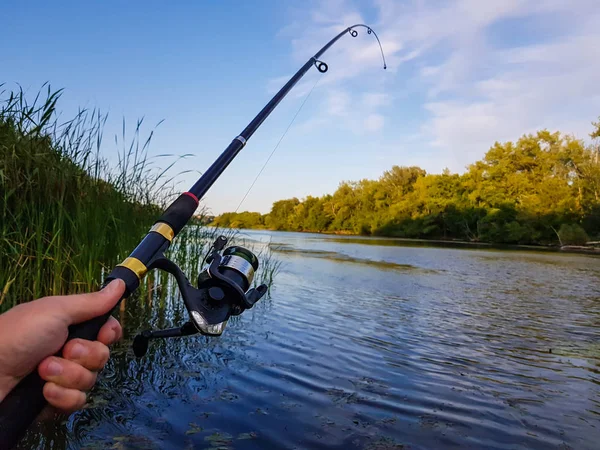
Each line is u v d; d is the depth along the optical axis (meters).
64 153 4.05
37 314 0.77
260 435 2.47
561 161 43.38
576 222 36.94
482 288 9.06
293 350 4.09
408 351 4.31
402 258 16.77
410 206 49.12
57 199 3.80
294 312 5.79
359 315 5.82
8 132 3.48
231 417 2.68
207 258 1.36
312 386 3.25
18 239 3.57
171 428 2.49
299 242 27.55
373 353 4.16
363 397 3.11
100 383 3.04
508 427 2.77
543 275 12.05
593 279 11.19
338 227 61.84
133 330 4.33
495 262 16.41
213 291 1.24
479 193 44.75
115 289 0.90
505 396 3.29
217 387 3.12
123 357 3.56
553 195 38.47
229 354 3.84
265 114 1.96
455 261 16.23
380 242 32.53
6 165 3.37
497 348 4.59
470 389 3.39
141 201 5.45
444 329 5.32
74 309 0.82
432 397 3.19
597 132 40.25
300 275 9.88
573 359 4.30
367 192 61.12
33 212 3.59
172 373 3.31
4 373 0.76
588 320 6.14
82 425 2.45
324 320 5.41
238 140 1.67
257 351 3.98
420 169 60.38
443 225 46.66
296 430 2.56
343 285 8.52
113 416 2.58
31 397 0.77
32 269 3.71
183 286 1.18
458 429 2.70
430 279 10.23
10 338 0.75
